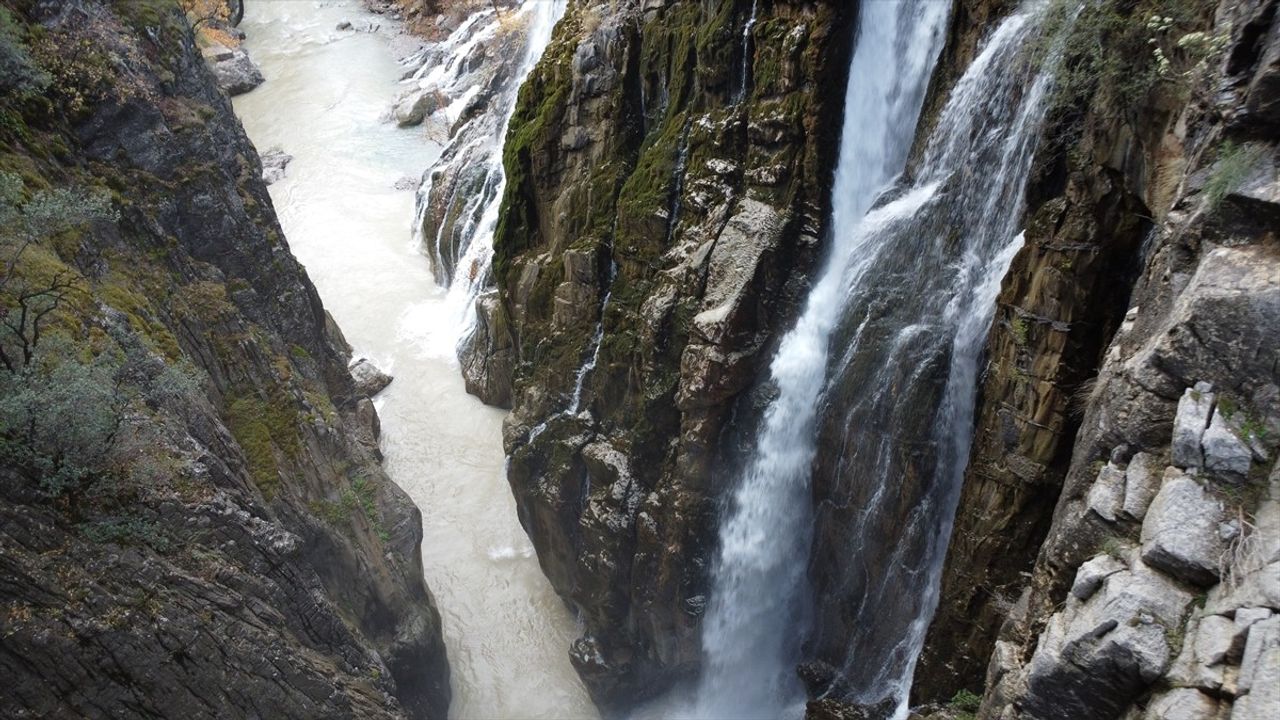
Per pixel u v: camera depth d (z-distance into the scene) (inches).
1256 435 338.6
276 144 1806.1
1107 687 354.3
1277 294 337.1
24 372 506.3
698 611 812.6
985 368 614.5
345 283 1449.3
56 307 576.4
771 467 772.6
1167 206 451.5
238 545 593.6
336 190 1667.1
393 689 721.0
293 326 978.7
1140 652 337.4
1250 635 306.3
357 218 1595.7
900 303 677.9
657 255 829.2
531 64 1519.4
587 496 888.9
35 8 761.6
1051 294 526.6
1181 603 340.5
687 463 792.3
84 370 515.8
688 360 764.0
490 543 1045.8
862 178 740.7
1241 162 357.7
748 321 752.3
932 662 634.2
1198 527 339.9
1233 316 347.3
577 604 924.6
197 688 538.3
